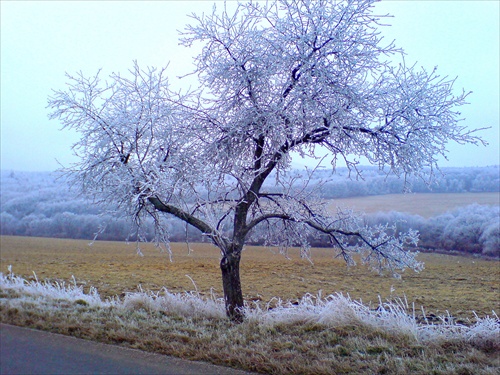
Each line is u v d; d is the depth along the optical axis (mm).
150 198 7969
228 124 8305
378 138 7910
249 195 8375
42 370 5777
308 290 15031
